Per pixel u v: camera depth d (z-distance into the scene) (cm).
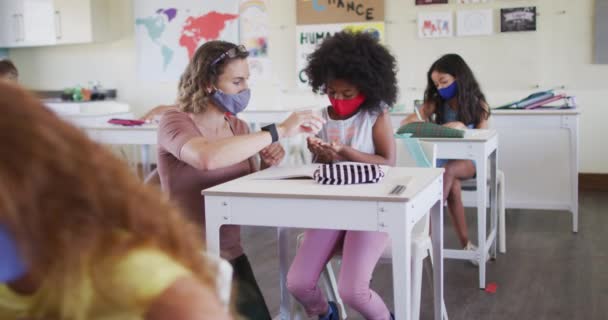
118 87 705
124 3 689
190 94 209
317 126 214
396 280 174
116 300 58
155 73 686
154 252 60
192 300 58
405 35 600
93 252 56
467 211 491
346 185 190
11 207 53
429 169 218
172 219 64
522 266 352
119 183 60
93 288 58
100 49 706
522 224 449
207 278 64
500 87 578
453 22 586
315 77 231
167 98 689
